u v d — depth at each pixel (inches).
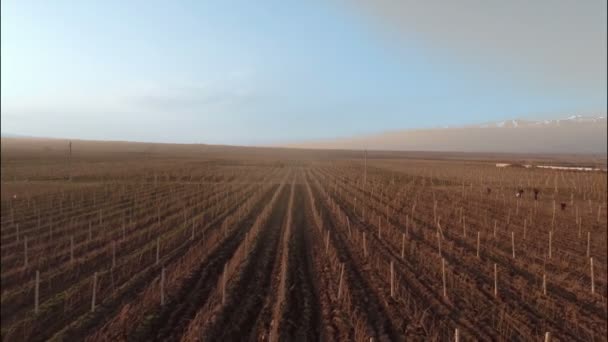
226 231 915.4
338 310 490.6
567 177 2407.7
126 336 426.3
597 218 1142.3
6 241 837.2
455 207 1326.3
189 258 711.7
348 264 687.7
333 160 5551.2
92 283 585.0
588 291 580.4
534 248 815.1
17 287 572.4
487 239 887.7
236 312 487.8
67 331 438.3
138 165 3314.5
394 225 1032.2
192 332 425.1
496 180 2304.4
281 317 468.8
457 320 473.1
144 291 556.4
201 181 2207.2
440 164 4379.9
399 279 608.7
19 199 1375.5
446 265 684.7
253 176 2596.0
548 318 487.2
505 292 568.4
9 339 427.5
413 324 458.9
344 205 1369.3
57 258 716.7
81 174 2365.9
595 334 447.8
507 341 425.4
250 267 666.8
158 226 990.4
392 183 2116.1
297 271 645.3
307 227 996.6
